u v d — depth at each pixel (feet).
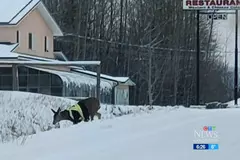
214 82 399.85
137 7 361.10
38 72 210.79
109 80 252.83
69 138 65.57
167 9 363.35
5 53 205.46
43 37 253.65
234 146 49.55
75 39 341.21
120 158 48.83
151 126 72.64
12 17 222.69
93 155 51.57
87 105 96.53
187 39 371.35
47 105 130.52
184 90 360.48
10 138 78.23
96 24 352.90
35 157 53.42
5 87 204.23
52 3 347.77
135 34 353.51
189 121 73.92
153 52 345.10
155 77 334.85
